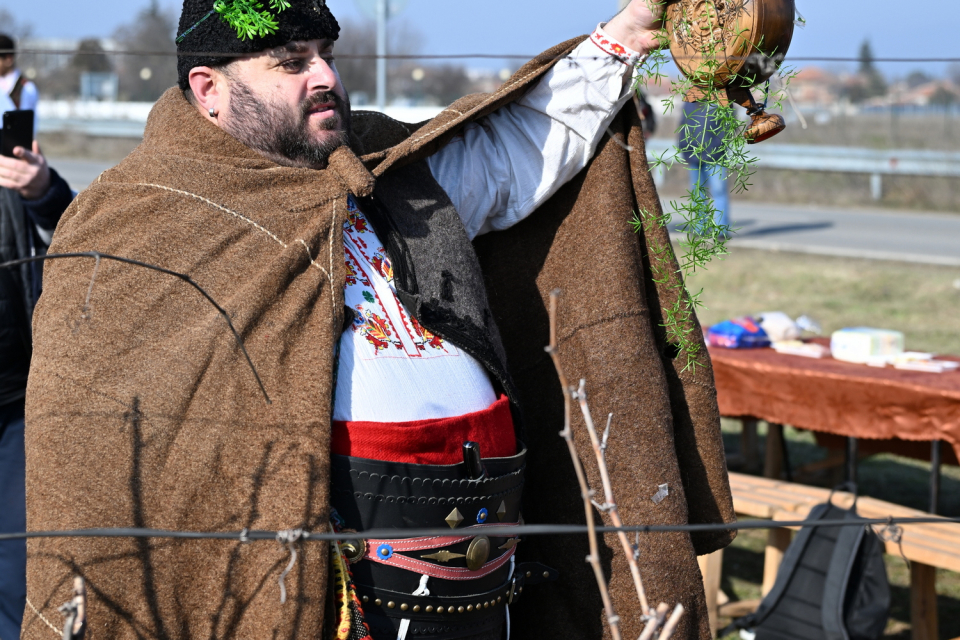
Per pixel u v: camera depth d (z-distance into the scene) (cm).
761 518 322
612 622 104
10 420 219
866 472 480
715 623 316
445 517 147
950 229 1169
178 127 154
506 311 186
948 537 286
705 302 780
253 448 135
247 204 147
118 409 132
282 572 132
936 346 632
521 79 169
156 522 131
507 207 177
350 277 151
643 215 174
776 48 152
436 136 165
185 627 132
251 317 139
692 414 180
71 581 127
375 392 145
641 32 165
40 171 221
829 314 734
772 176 1559
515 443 163
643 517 165
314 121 153
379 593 145
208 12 150
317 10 151
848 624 274
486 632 157
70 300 140
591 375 170
